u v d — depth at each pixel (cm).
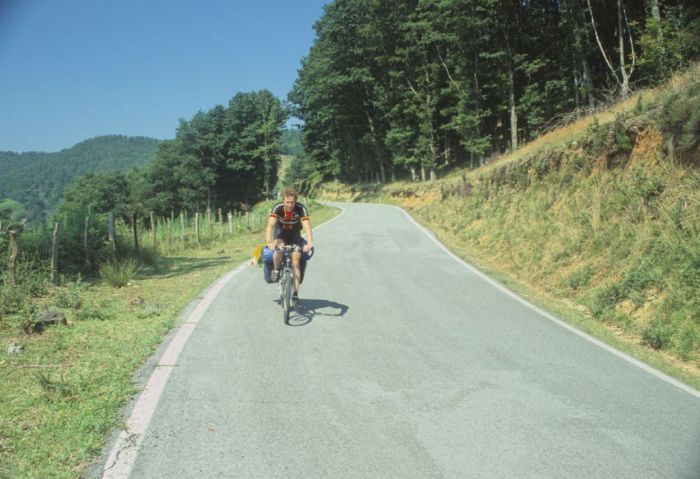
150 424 403
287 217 721
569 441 397
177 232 2048
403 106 5422
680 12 2464
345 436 392
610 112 1605
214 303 834
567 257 1149
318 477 335
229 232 2350
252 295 904
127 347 591
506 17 4050
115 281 992
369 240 1883
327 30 5759
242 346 607
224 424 406
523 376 542
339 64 5838
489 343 661
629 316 840
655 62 2272
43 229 1088
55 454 354
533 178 1731
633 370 580
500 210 1833
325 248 1648
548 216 1424
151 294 921
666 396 502
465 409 450
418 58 5288
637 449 387
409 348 623
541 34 4197
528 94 3906
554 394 495
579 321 807
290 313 775
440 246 1719
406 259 1421
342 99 6241
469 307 870
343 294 945
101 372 510
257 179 8788
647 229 980
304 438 387
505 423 425
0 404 432
